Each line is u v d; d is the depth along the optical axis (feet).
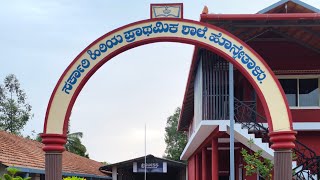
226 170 70.90
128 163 86.58
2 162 46.60
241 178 56.80
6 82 117.70
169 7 30.53
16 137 70.08
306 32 47.19
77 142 127.34
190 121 86.38
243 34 47.29
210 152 73.10
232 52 30.19
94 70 29.84
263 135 45.57
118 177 89.71
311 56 51.19
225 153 69.56
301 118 50.55
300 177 41.96
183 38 30.19
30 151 63.00
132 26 30.19
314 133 50.65
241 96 52.42
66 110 29.27
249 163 37.81
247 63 30.07
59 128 29.07
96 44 29.99
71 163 78.28
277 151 29.22
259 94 29.84
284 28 47.03
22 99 118.83
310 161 44.55
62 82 29.53
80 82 29.63
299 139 50.55
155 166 86.33
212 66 46.75
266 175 37.35
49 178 28.68
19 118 116.88
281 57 51.19
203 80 46.65
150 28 30.17
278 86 29.66
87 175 75.36
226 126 45.75
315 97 51.08
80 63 29.78
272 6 47.52
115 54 30.09
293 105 51.13
